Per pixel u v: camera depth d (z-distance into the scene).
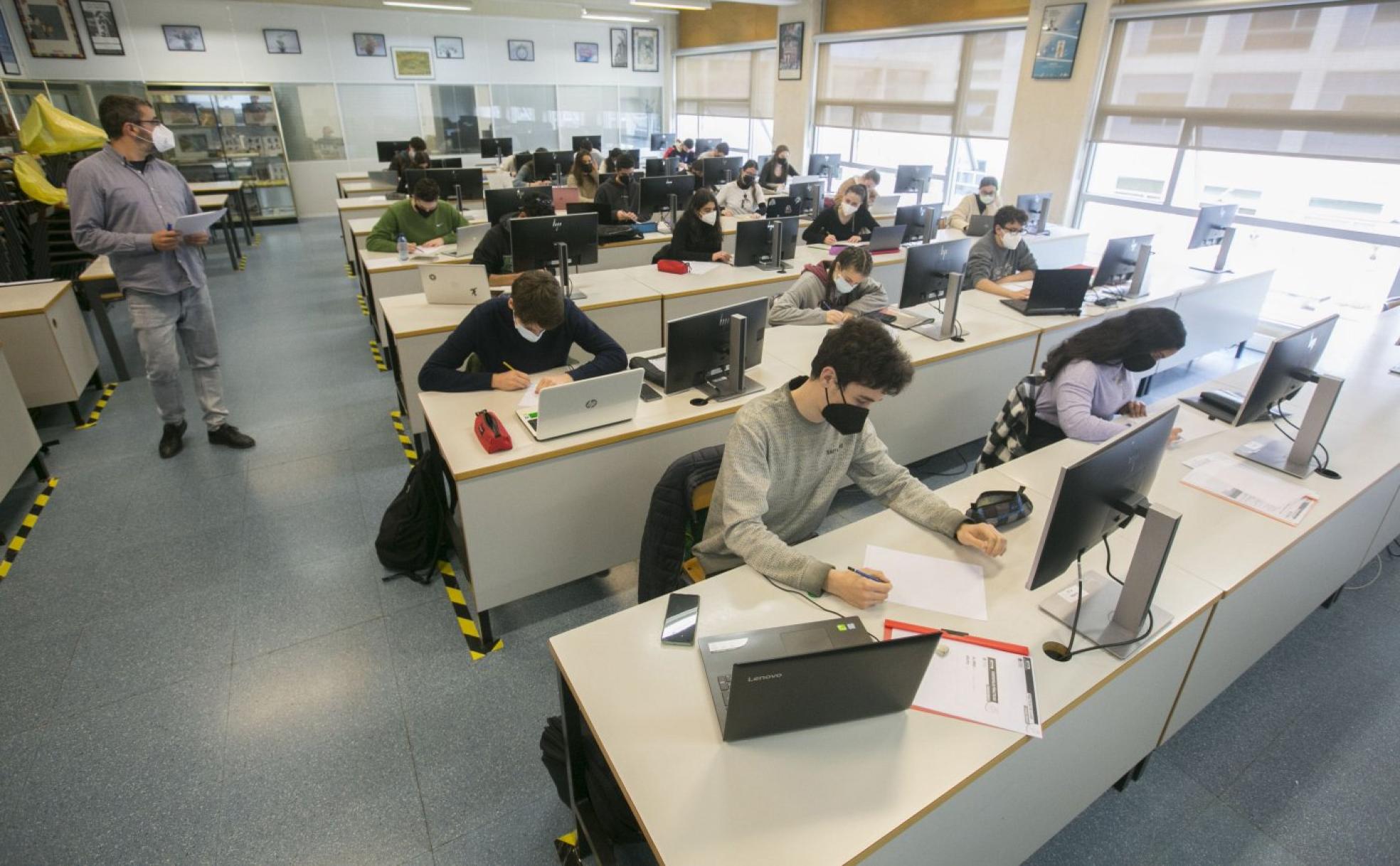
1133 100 5.72
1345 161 4.61
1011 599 1.47
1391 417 2.40
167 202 2.99
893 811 1.04
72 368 3.53
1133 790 1.82
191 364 3.29
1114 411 2.30
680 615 1.39
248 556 2.63
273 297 6.03
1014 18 6.55
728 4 10.45
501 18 10.39
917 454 3.13
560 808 1.74
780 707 1.08
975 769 1.10
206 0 8.70
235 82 9.12
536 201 4.29
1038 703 1.22
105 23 8.31
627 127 12.02
